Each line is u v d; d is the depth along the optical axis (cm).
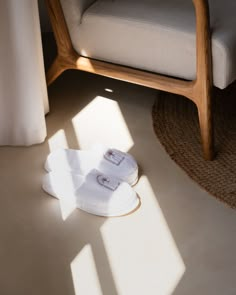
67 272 154
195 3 164
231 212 170
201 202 174
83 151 189
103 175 178
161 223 167
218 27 178
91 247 161
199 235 163
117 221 169
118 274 153
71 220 170
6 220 171
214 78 180
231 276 151
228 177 182
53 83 232
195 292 147
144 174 186
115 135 203
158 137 201
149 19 184
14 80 186
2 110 192
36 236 165
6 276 154
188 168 187
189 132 203
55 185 177
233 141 198
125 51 192
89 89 228
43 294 148
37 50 196
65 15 197
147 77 191
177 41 179
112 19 189
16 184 183
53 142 201
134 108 217
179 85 185
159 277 152
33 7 186
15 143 199
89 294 148
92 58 203
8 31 178
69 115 214
